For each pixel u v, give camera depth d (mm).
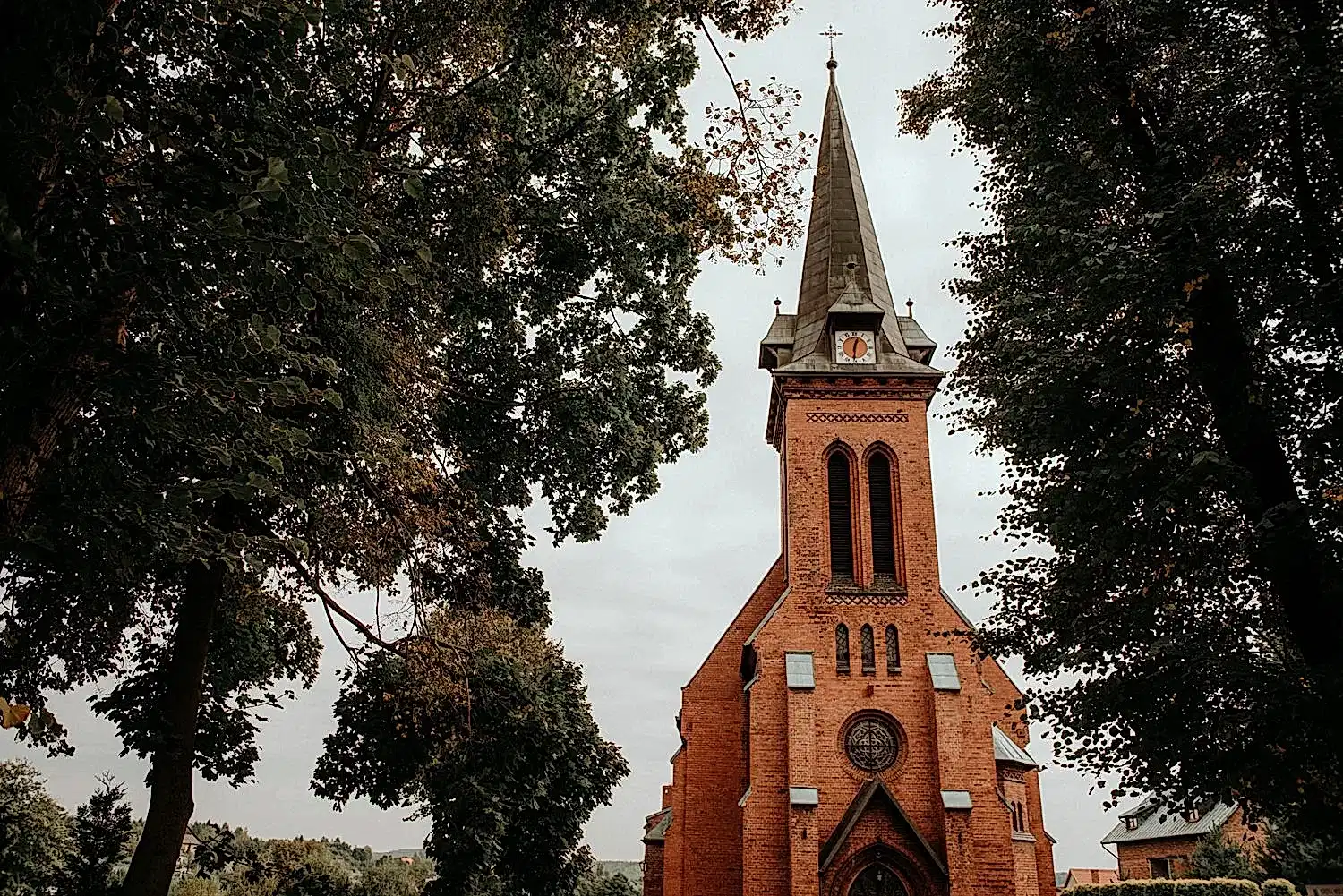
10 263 7074
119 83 7934
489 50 17062
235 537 9492
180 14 8312
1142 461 13906
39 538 7387
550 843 41156
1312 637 12609
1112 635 14320
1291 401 13742
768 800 31172
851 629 33156
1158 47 14914
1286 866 29469
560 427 20141
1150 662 13844
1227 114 14062
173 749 14766
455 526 18203
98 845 22766
